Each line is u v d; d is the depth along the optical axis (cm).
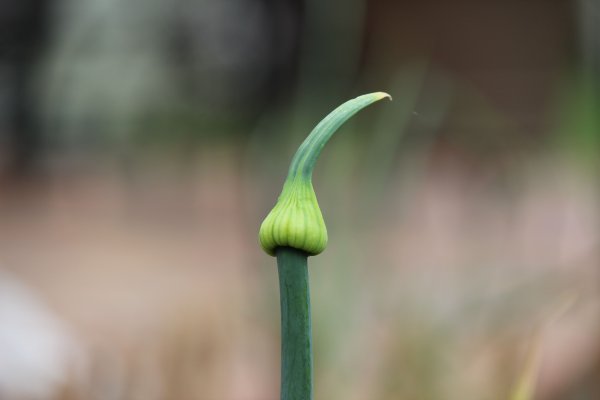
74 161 504
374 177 108
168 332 101
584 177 151
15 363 119
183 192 441
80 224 410
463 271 129
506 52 499
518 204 142
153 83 493
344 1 134
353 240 107
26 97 520
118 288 296
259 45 480
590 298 109
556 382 106
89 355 106
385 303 109
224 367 107
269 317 111
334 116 53
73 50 456
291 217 52
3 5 519
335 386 99
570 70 148
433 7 500
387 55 303
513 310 102
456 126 139
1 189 498
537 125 491
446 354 99
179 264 326
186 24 530
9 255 356
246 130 484
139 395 96
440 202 305
